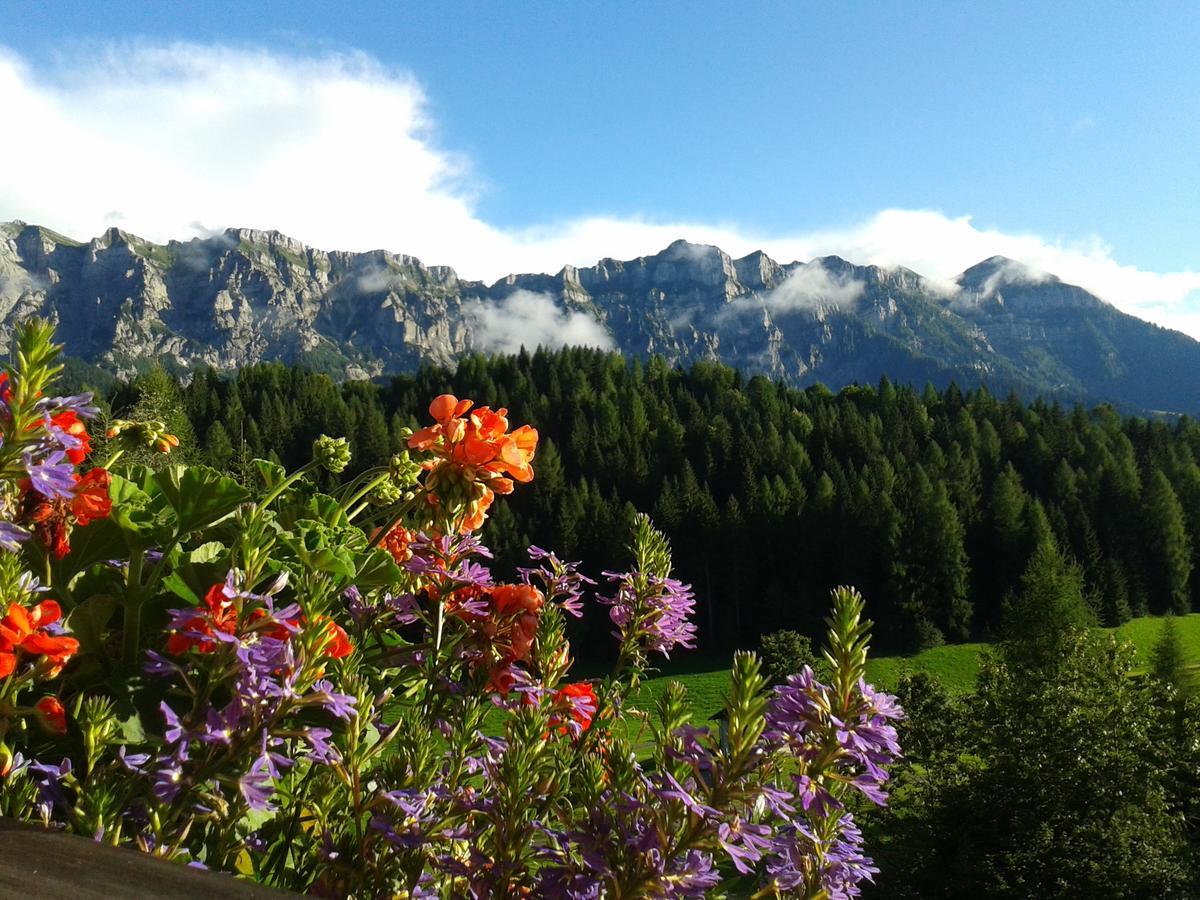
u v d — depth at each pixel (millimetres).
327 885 1257
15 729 1371
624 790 1337
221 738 1058
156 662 1113
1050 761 23266
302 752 1409
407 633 2211
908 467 96500
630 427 112375
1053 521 83250
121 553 1693
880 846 21969
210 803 1106
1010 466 93500
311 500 2096
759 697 1112
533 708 1452
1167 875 21375
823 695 1132
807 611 72062
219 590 1203
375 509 2506
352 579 1759
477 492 1937
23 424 992
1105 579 78125
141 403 36469
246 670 1106
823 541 76125
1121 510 85062
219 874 766
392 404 127000
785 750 1128
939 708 27562
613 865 1080
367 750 1298
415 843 1226
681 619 1829
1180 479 95125
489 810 1268
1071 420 116938
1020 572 77500
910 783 23734
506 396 123438
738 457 98812
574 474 97312
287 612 1173
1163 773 24047
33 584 1182
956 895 21156
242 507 1623
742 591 75625
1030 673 26469
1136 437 111375
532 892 1215
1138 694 26953
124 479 1871
